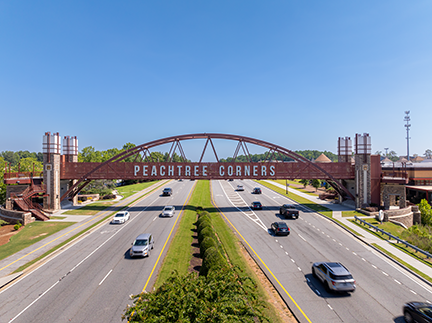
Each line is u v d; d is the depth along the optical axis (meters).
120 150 112.69
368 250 25.89
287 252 25.28
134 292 17.20
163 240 28.44
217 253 19.91
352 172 46.91
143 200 55.78
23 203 39.03
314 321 14.23
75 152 49.06
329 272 17.44
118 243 27.67
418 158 115.12
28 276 19.80
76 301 16.12
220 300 10.01
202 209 45.62
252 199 58.03
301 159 45.78
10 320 14.21
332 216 39.62
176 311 9.38
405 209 39.84
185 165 44.62
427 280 19.31
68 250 25.61
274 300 16.58
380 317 14.66
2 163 68.75
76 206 47.50
